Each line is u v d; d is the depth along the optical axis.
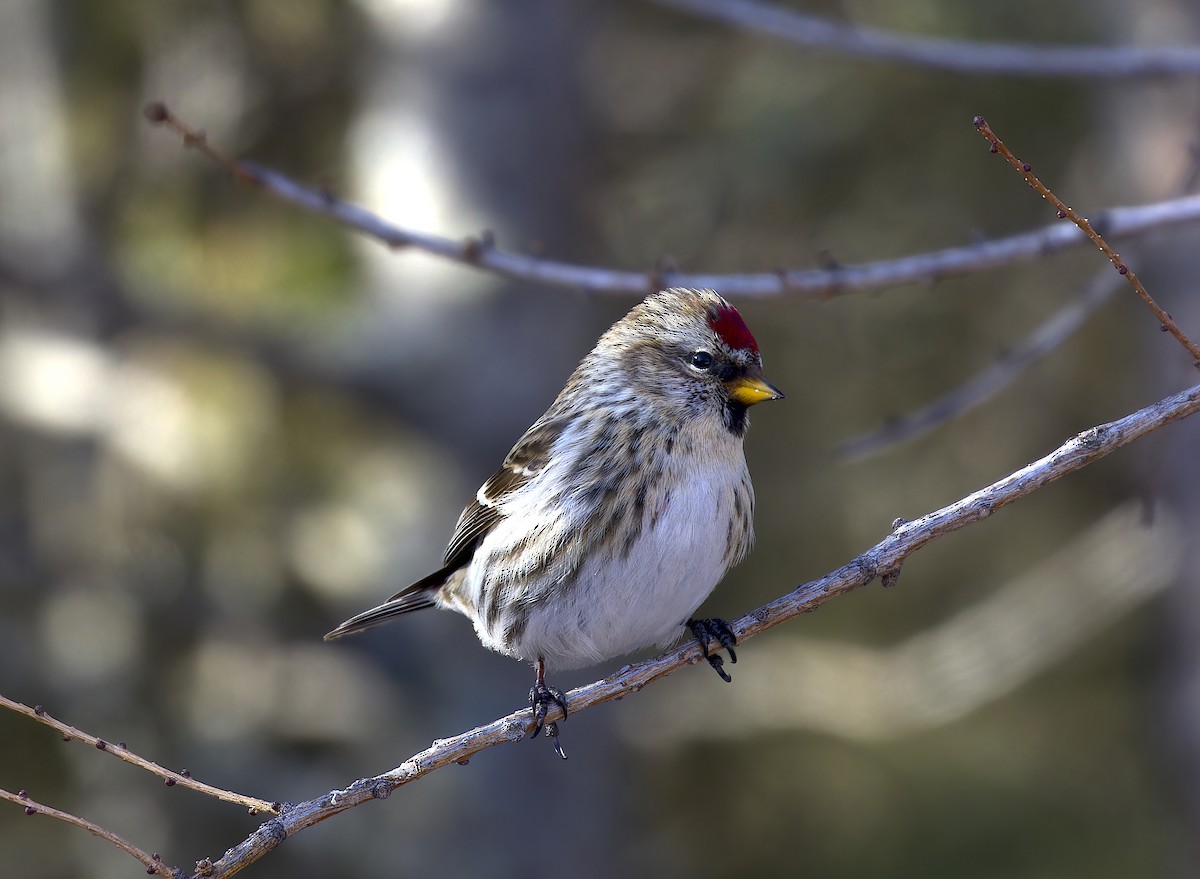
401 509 13.01
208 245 13.56
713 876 14.22
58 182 12.98
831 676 13.91
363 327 12.67
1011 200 13.48
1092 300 7.77
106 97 13.47
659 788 14.64
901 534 6.05
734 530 6.88
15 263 12.35
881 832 14.12
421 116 12.98
